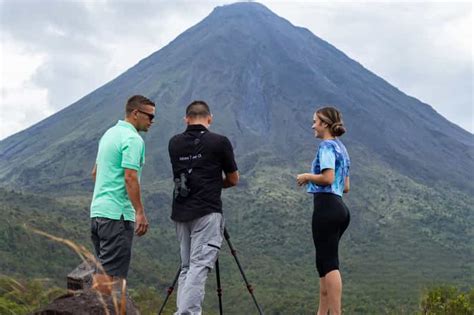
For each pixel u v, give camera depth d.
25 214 82.56
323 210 5.47
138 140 5.46
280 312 79.50
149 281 75.38
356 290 99.44
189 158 5.33
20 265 48.12
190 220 5.25
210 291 46.06
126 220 5.48
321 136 5.71
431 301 11.20
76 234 78.38
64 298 4.52
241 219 184.00
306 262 145.00
